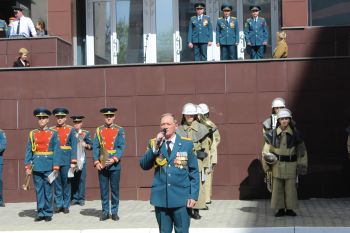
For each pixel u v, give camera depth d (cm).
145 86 1648
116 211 1356
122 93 1655
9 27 1981
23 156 1667
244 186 1605
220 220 1309
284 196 1336
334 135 1588
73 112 1664
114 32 2106
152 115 1644
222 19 1784
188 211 945
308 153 1589
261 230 1186
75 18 2033
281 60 1612
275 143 1328
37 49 1770
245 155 1611
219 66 1631
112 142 1351
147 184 1631
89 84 1664
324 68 1598
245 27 1792
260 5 2061
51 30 1956
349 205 1469
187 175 945
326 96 1595
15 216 1447
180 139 950
